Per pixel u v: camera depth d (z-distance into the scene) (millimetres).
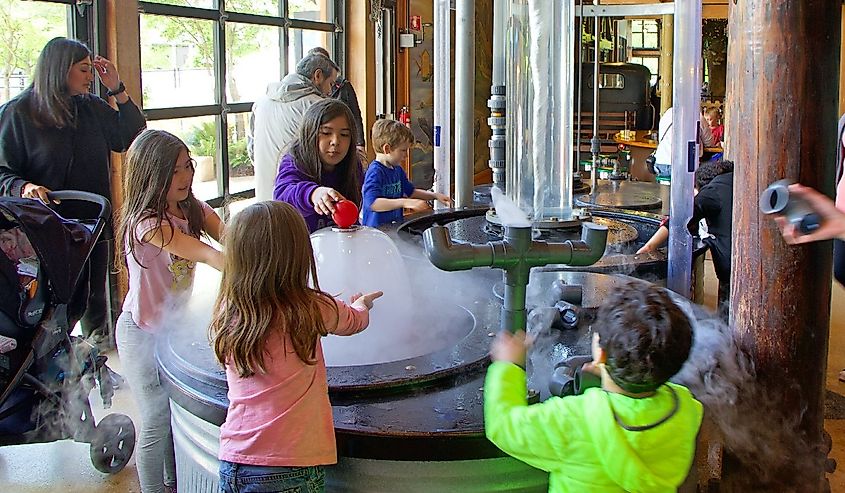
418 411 1709
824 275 1665
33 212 2641
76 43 3369
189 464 1962
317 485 1634
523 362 1630
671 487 1489
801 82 1575
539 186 3416
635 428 1459
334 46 6617
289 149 2758
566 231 3305
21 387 2705
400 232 3383
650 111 9695
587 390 1556
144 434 2523
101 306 3693
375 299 2025
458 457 1613
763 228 1659
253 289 1663
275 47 5793
